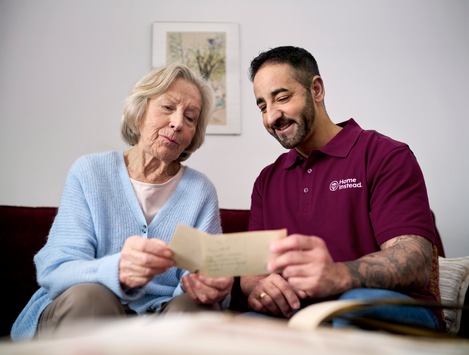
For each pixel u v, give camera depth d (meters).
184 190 1.17
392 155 1.02
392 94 2.07
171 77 1.12
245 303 1.38
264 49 2.07
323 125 1.19
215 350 0.32
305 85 1.14
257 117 1.99
